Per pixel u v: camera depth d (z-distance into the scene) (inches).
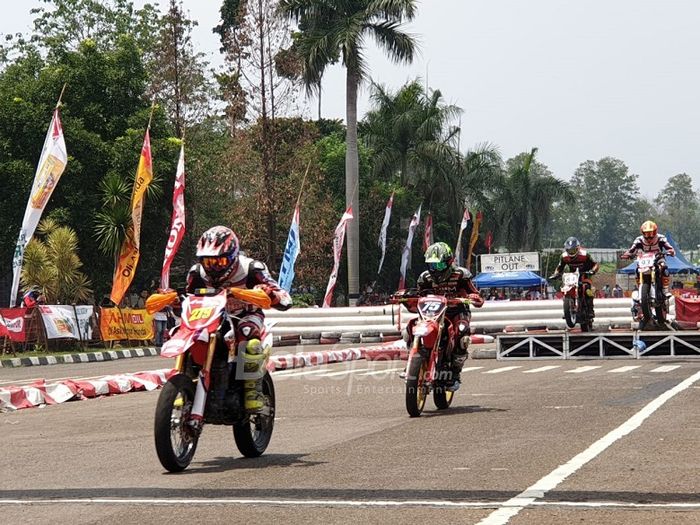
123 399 1461.6
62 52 4001.0
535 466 741.3
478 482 682.2
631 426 948.0
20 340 2551.7
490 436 918.4
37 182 2454.5
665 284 1939.0
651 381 1429.6
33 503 659.4
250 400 820.6
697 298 2507.4
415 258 6338.6
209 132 5064.0
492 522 556.4
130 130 3860.7
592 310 1990.7
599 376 1556.3
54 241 2962.6
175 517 596.7
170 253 2819.9
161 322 3085.6
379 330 3065.9
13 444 997.2
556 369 1748.3
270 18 4210.1
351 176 4018.2
